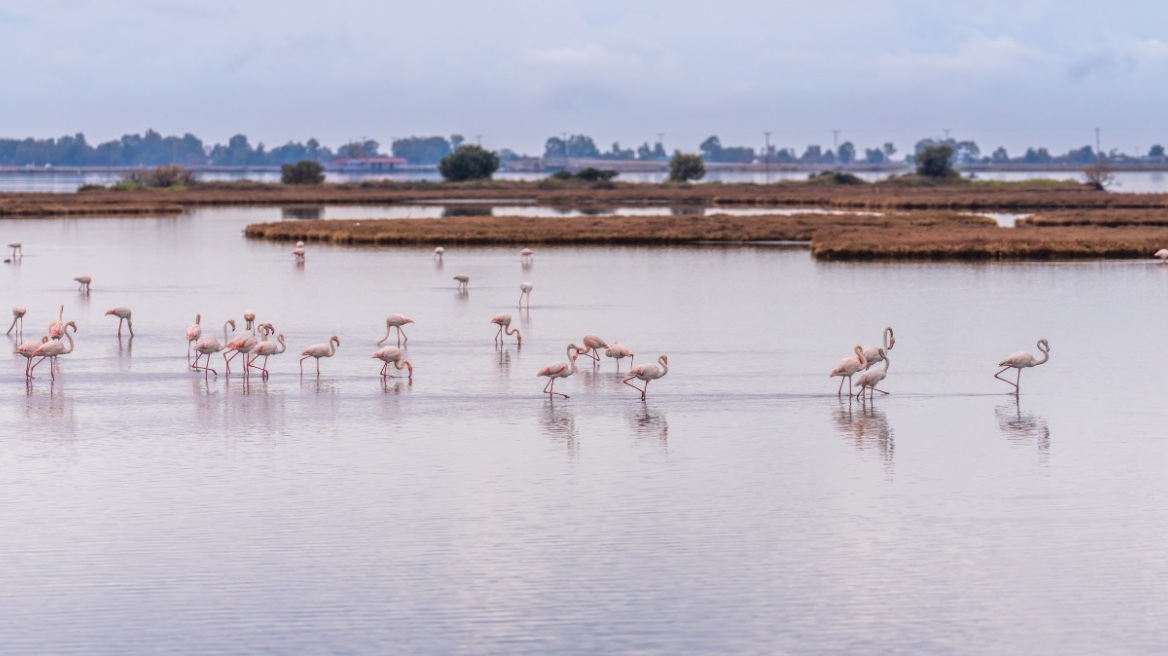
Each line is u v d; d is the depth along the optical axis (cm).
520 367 4353
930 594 2288
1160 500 2809
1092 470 3047
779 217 12050
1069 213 12719
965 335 5047
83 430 3431
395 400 3806
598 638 2114
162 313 5775
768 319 5528
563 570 2395
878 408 3697
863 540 2556
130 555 2473
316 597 2278
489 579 2355
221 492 2867
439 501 2802
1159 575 2372
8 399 3819
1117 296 6325
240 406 3725
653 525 2645
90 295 6500
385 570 2398
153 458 3150
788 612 2212
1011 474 3014
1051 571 2392
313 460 3131
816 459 3144
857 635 2125
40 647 2088
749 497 2831
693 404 3747
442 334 5116
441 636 2122
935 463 3105
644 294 6488
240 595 2288
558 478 2977
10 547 2516
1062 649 2077
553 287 6831
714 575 2372
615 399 3822
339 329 5256
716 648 2078
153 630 2147
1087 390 3956
